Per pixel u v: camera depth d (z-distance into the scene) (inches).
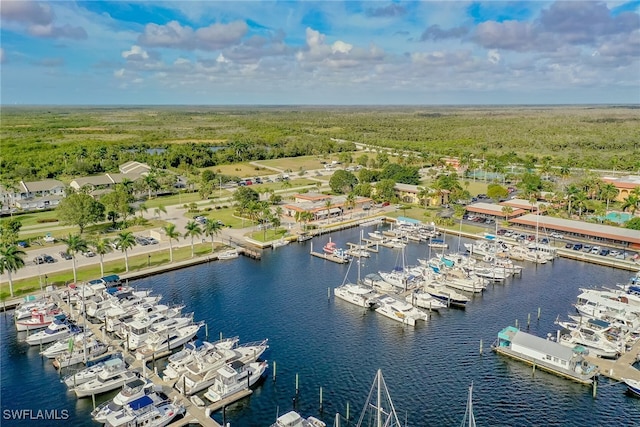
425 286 4603.8
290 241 6338.6
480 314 4143.7
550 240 6220.5
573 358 3164.4
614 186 7765.8
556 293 4594.0
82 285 4404.5
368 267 5388.8
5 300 4197.8
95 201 6540.4
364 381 3125.0
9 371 3233.3
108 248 5019.7
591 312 4008.4
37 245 5787.4
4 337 3693.4
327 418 2758.4
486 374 3201.3
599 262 5428.2
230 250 5772.6
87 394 2952.8
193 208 7657.5
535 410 2832.2
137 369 3243.1
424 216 7573.8
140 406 2674.7
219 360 3164.4
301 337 3720.5
